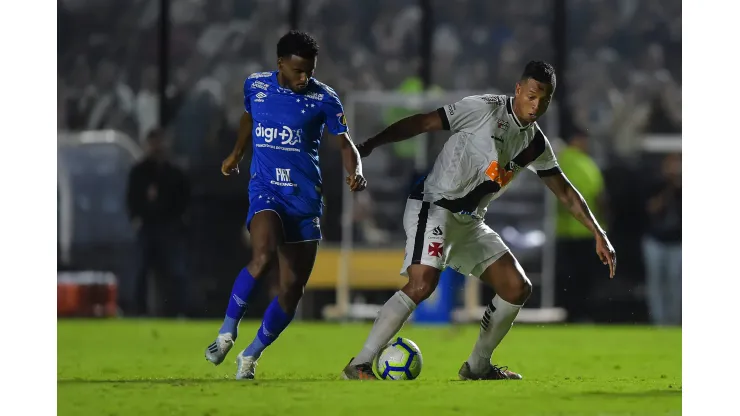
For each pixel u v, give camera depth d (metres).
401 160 64.50
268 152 29.50
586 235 62.84
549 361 39.66
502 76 68.19
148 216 61.34
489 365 30.38
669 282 61.34
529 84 28.61
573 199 30.09
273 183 29.48
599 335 53.69
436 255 28.59
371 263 62.06
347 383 27.48
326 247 62.53
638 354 42.91
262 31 67.38
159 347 44.16
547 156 29.86
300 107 29.31
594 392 26.53
